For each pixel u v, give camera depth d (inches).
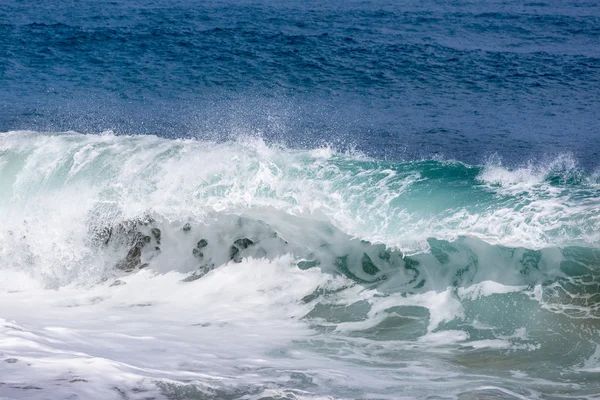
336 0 3860.7
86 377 514.3
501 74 2363.4
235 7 3560.5
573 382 593.6
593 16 3435.0
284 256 873.5
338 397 527.8
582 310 726.5
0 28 2997.0
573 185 886.4
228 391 518.9
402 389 556.1
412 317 757.9
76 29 2994.6
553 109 1967.3
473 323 735.7
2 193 992.2
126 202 938.7
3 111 1872.5
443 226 828.6
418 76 2337.6
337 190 896.9
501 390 562.6
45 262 925.8
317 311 786.8
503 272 780.0
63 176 983.6
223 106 1985.7
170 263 906.1
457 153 1560.0
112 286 880.9
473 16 3398.1
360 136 1694.1
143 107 1955.0
